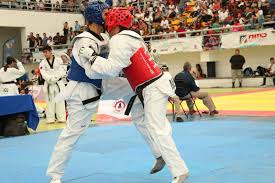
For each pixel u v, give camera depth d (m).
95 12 4.73
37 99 18.69
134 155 6.72
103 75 4.50
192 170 5.46
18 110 9.68
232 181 4.84
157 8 29.58
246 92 18.95
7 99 9.43
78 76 4.78
